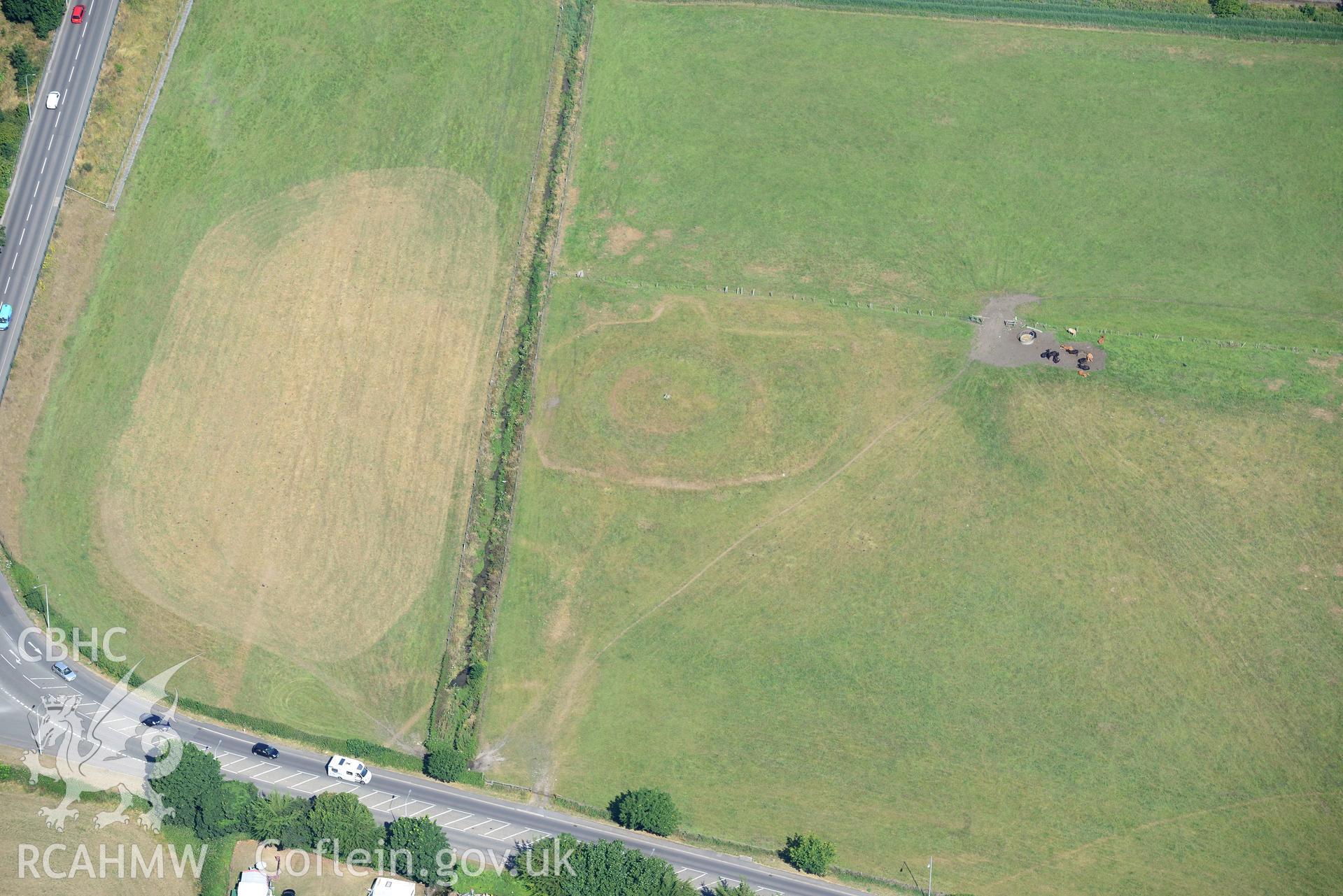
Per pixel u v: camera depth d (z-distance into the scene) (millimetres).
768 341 173125
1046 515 162500
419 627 159500
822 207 181000
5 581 161000
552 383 171250
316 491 166125
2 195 174875
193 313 174625
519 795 151750
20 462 166375
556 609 160000
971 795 150875
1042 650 156625
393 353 172750
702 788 151875
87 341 172250
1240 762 151000
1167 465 164375
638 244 179500
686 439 167625
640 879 141000
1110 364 169875
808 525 163125
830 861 147000
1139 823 148875
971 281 175750
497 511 164125
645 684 156500
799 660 157125
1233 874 146500
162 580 161750
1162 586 158750
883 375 170750
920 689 155500
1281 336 171250
